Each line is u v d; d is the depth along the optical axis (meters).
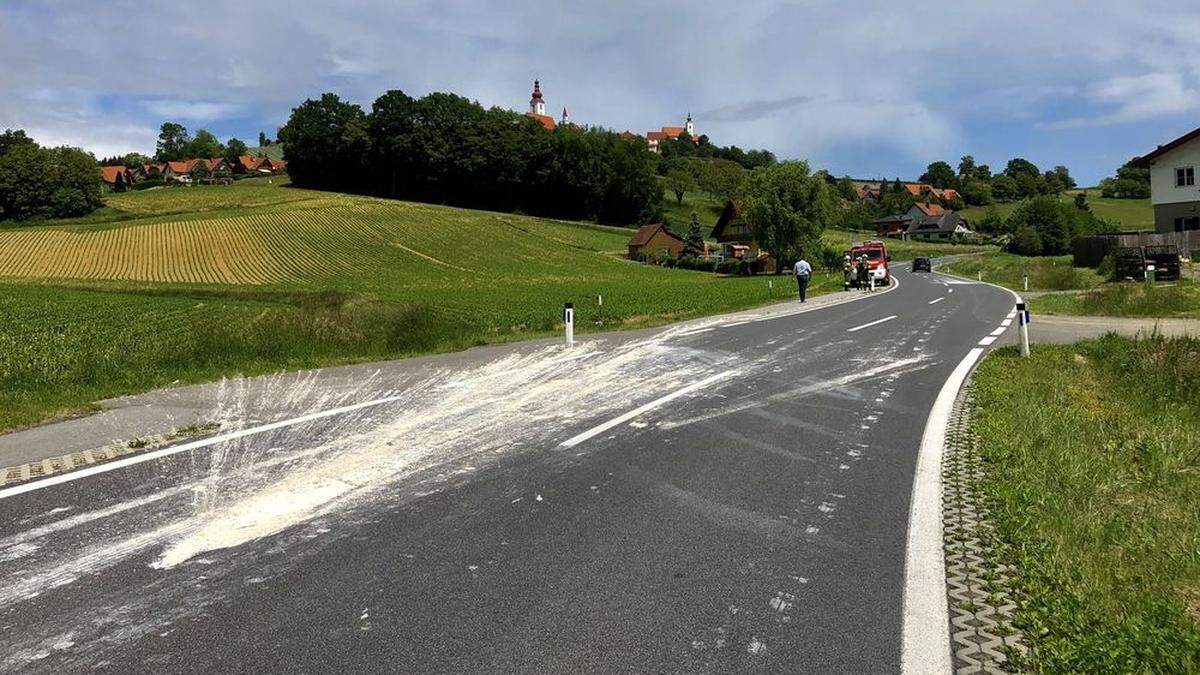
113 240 71.12
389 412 8.85
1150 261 34.19
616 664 3.42
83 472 6.38
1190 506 5.80
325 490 5.88
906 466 6.52
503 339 17.94
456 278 65.81
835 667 3.39
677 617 3.85
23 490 5.89
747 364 12.62
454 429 7.96
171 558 4.58
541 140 121.19
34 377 11.81
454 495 5.77
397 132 122.50
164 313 28.16
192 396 10.06
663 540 4.87
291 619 3.82
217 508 5.46
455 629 3.72
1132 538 4.96
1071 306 24.11
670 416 8.60
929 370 11.88
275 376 11.88
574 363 12.95
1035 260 67.00
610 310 29.17
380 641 3.61
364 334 16.34
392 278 64.00
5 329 21.91
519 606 3.97
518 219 107.56
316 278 62.31
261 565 4.47
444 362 13.41
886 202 166.62
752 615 3.87
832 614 3.88
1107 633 3.62
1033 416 8.24
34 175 94.44
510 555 4.63
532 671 3.36
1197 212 45.88
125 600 4.03
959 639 3.63
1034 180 181.75
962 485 5.95
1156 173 47.03
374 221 89.00
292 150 129.88
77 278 57.31
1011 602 3.97
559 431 7.86
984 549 4.67
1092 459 6.88
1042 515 5.16
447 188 123.31
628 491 5.88
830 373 11.63
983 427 7.75
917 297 31.28
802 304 28.66
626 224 125.94
